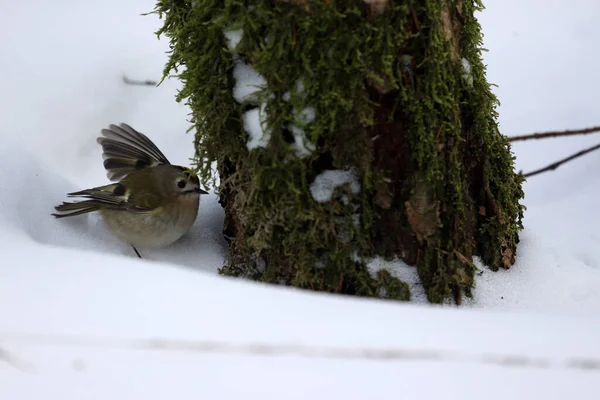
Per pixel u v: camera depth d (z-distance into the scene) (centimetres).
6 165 640
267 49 487
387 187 518
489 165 561
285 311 408
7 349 366
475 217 566
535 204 720
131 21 959
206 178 577
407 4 478
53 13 973
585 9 978
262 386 345
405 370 355
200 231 659
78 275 447
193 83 541
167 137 805
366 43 479
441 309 430
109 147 721
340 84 488
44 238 618
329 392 341
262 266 564
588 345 372
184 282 439
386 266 535
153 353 365
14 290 423
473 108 545
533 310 544
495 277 570
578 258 607
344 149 506
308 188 521
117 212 625
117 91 838
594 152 775
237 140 537
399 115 504
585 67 891
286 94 498
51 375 351
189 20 543
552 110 838
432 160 512
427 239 528
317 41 480
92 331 380
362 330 383
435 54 493
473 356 357
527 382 347
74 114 805
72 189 689
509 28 966
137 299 414
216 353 362
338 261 529
